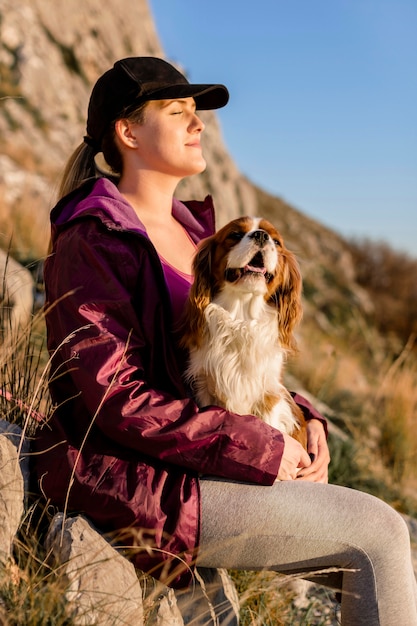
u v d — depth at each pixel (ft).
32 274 21.15
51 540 7.64
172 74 9.99
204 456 7.89
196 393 9.40
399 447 22.03
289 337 10.23
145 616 7.60
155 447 7.81
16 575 7.22
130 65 9.85
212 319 9.52
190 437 7.83
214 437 7.91
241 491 7.98
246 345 9.47
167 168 10.15
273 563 7.95
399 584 7.72
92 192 9.24
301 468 9.24
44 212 36.32
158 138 9.93
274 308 10.05
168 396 8.15
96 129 10.25
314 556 7.91
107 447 8.14
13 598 6.86
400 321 81.97
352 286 90.22
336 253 113.70
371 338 37.47
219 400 9.33
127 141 10.07
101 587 7.19
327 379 24.35
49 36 69.31
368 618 7.68
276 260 9.75
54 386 9.05
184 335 9.58
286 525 7.80
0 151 48.03
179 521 7.69
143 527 7.64
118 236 8.63
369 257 116.78
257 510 7.84
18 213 31.12
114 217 8.74
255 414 9.43
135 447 7.89
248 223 10.06
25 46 64.39
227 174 74.64
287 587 10.74
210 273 9.87
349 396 26.07
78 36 72.08
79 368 8.05
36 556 7.63
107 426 7.88
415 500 18.80
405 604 7.68
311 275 83.05
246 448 7.93
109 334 8.18
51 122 60.44
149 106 9.87
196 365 9.43
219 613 8.47
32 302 17.58
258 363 9.48
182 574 7.78
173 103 9.96
